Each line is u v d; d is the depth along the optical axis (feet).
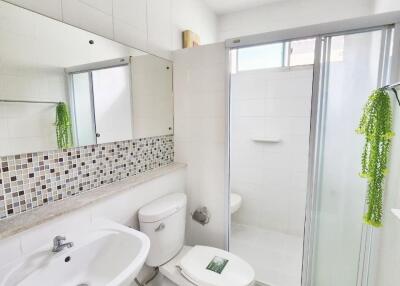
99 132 3.74
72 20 3.23
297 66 5.50
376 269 3.86
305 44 4.47
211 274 3.86
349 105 3.93
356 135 3.92
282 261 5.77
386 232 3.59
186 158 5.55
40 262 2.52
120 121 4.13
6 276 2.30
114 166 4.07
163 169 4.99
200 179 5.45
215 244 5.50
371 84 3.74
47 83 2.97
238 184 6.76
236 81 6.17
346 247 4.21
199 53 5.05
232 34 7.74
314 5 6.70
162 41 5.08
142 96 4.58
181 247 4.69
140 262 2.55
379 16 3.45
